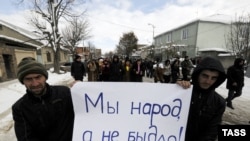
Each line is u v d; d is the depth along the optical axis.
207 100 1.61
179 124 1.73
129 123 1.77
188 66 9.11
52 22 19.88
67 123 1.67
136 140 1.75
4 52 12.62
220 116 1.65
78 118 1.75
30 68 1.36
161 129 1.75
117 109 1.77
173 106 1.73
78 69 7.64
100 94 1.75
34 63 1.40
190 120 1.70
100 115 1.76
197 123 1.67
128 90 1.76
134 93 1.76
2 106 5.98
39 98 1.46
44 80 1.45
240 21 16.30
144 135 1.75
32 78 1.38
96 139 1.75
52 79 14.16
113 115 1.77
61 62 38.47
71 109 1.73
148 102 1.76
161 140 1.74
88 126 1.75
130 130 1.76
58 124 1.58
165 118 1.75
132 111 1.77
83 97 1.74
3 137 3.69
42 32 20.12
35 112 1.46
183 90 1.71
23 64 1.39
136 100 1.76
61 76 16.72
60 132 1.60
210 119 1.64
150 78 13.99
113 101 1.76
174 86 1.73
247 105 5.99
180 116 1.73
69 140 1.69
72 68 7.66
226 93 7.86
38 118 1.47
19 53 15.66
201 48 25.98
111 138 1.75
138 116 1.76
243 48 15.74
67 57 47.16
